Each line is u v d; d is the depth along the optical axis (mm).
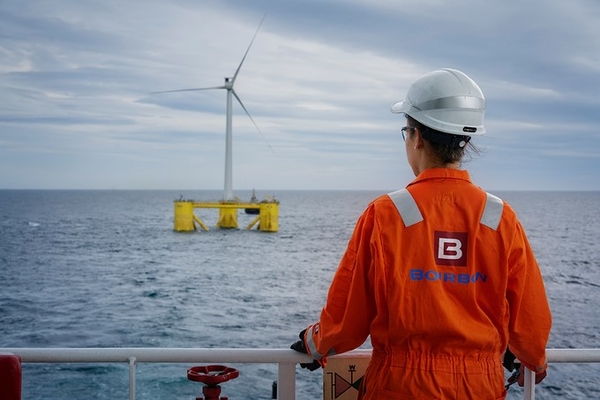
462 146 3008
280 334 36875
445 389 2801
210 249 93500
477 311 2857
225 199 122812
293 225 156875
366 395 2988
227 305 46688
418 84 3092
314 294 52406
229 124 113688
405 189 2988
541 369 3088
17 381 3062
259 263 76125
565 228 145750
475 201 2926
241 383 19859
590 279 61188
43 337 36156
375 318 2920
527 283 2932
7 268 69188
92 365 21641
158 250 91688
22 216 194875
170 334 36781
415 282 2838
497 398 2906
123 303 47594
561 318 40156
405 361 2861
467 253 2877
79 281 59844
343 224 163125
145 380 20000
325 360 3184
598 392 18328
